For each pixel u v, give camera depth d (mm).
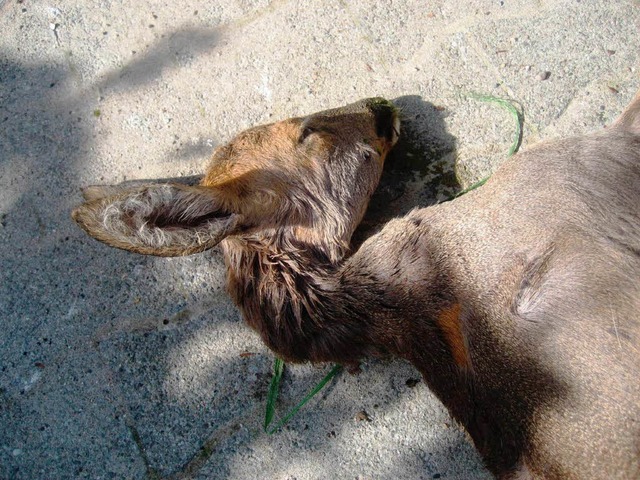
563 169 490
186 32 664
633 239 457
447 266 501
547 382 445
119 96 662
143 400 614
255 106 646
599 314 435
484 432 490
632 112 516
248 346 613
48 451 614
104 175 653
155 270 631
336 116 570
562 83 609
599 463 423
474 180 606
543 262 463
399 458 581
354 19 641
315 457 591
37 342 630
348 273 527
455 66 624
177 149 649
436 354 507
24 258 644
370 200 614
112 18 674
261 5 657
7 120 668
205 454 601
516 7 624
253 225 506
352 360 543
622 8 609
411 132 620
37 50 677
